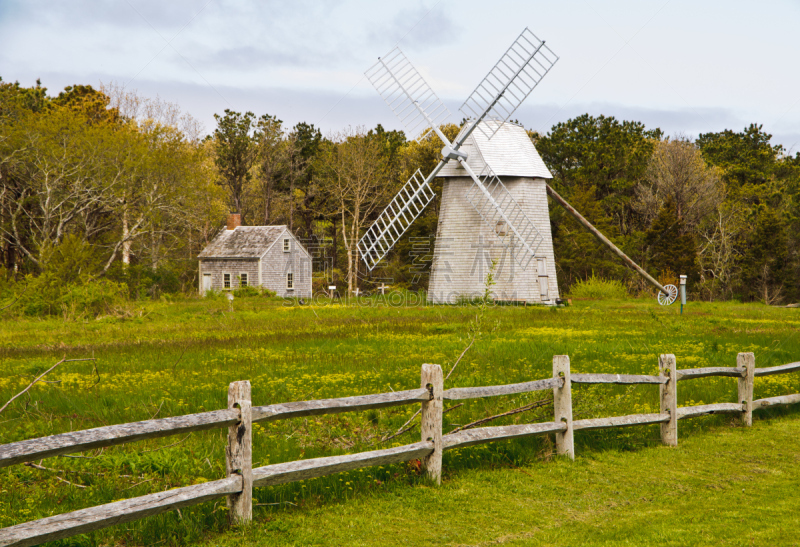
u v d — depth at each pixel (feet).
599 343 62.39
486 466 26.02
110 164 146.72
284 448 26.68
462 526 20.07
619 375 28.45
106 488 21.94
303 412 20.44
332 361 51.65
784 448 29.22
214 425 18.62
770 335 70.44
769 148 251.19
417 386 39.52
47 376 44.78
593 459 27.35
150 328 86.74
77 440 16.12
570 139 221.87
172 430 17.65
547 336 70.33
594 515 21.18
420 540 18.99
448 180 138.10
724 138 266.16
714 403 34.35
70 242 109.81
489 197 130.11
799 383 42.80
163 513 18.75
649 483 24.35
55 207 138.31
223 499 20.79
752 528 19.89
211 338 72.13
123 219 156.56
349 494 22.39
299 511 20.88
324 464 20.67
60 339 72.84
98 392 38.06
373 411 33.60
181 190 157.38
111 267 148.97
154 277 165.48
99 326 89.61
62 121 144.97
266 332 79.51
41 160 140.15
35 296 103.04
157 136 161.89
